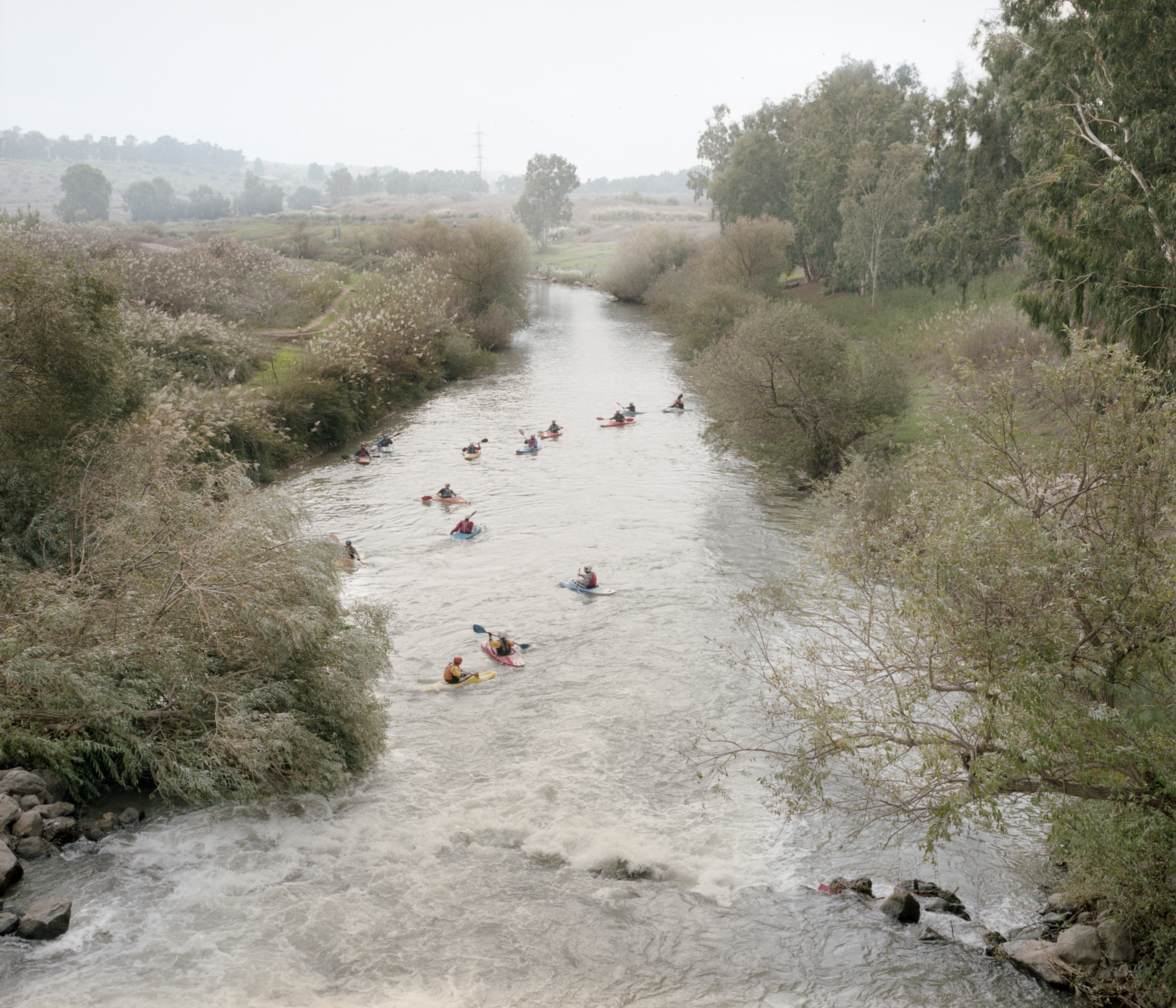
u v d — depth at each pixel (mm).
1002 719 8852
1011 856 11906
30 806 11438
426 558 24094
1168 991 8359
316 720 13172
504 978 9391
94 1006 8562
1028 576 8664
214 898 10492
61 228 69000
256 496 15008
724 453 35312
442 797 13281
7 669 11359
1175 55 23047
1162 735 7969
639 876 11438
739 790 13570
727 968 9680
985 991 9227
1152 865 8406
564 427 40688
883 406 28797
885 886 11336
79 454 16891
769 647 18281
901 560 10055
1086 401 10320
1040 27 28594
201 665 12547
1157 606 8438
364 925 10180
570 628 19594
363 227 140250
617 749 14719
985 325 37938
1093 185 24438
